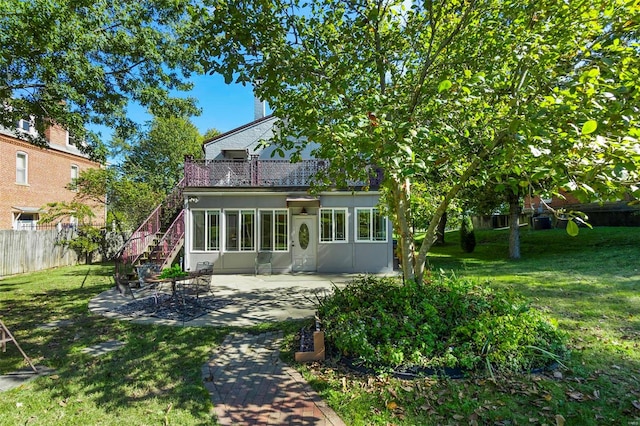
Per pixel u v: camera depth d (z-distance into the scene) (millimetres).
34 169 18125
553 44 4246
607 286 8016
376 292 5746
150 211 18203
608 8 3953
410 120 4012
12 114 8008
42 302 8500
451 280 6145
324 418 3258
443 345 4191
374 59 5332
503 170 4047
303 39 5105
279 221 13109
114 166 22438
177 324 6426
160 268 10867
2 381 4125
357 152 4039
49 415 3371
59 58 6633
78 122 7836
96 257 18609
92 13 6973
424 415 3244
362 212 13055
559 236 17234
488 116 4668
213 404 3533
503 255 15445
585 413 3172
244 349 5090
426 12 5145
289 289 9766
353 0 4930
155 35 8234
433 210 8492
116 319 6855
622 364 4117
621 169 2291
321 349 4586
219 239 12883
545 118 2871
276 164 13406
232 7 4250
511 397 3467
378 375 4008
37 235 15062
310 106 4711
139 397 3697
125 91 8711
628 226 17359
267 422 3205
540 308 6367
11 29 6047
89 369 4438
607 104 2750
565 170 2600
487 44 5066
